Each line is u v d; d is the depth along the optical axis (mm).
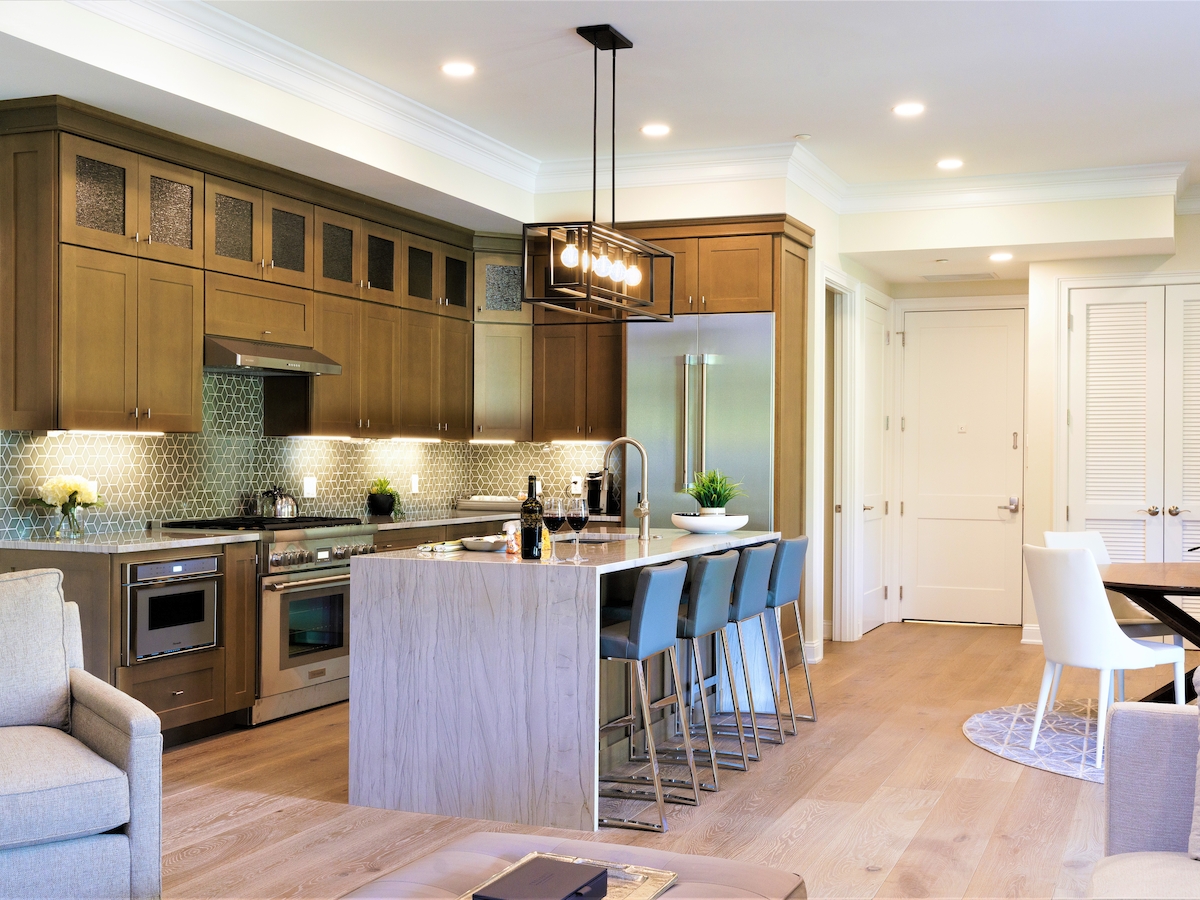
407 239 6355
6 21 3607
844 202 7180
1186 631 4781
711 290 6426
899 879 3271
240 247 5168
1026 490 7438
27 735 2980
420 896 2082
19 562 4523
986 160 6418
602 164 6551
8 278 4387
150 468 5223
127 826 2803
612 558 4012
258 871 3316
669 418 6504
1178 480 7113
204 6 4164
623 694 4582
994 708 5539
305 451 6141
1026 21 4285
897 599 8547
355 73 4934
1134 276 7188
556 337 7008
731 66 4828
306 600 5359
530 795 3768
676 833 3688
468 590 3873
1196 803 2246
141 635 4457
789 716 5371
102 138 4457
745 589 4656
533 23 4332
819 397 6852
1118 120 5586
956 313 8414
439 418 6672
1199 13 4195
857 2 4109
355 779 4012
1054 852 3500
